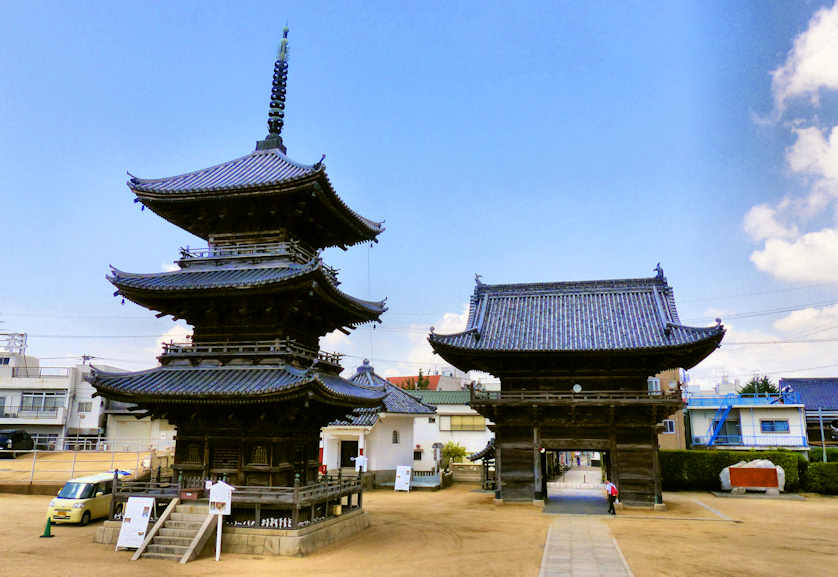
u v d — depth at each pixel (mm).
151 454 46938
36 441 64250
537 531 30938
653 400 38250
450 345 40250
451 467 62812
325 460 54125
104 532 26109
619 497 39000
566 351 39344
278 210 29688
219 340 29141
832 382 75875
